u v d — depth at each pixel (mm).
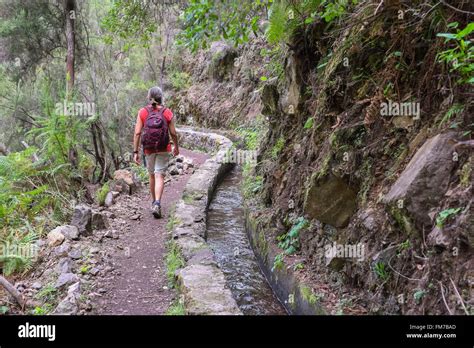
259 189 6941
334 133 3910
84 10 9359
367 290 3186
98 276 4254
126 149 10898
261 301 4484
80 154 7781
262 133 11688
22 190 5605
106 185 6891
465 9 2906
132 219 6055
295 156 5227
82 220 5195
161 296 3965
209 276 3963
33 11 7930
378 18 3611
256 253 5633
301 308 3752
